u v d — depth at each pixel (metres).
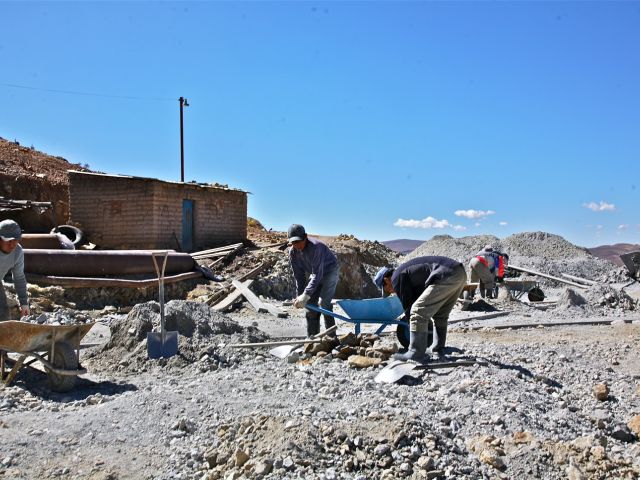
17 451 4.74
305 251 8.37
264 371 7.07
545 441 5.11
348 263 21.97
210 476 4.45
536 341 10.20
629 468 4.81
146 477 4.46
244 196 23.39
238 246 20.44
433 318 7.60
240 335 8.34
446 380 6.48
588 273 27.14
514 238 32.56
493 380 6.46
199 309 8.56
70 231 19.75
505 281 17.09
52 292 12.77
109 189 20.67
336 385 6.37
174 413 5.56
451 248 31.70
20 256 6.96
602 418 5.96
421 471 4.49
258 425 5.01
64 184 28.69
